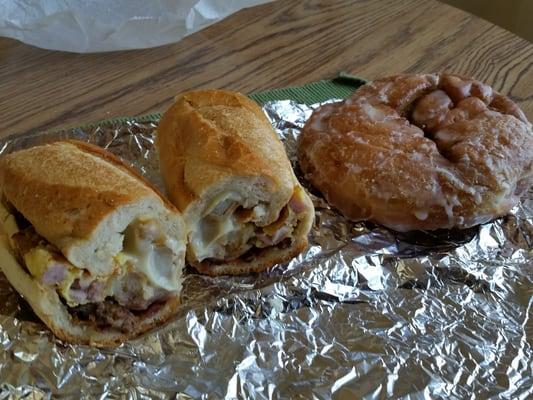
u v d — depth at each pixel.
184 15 0.52
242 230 0.35
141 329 0.33
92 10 0.50
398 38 0.56
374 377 0.31
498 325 0.34
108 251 0.31
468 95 0.43
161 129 0.39
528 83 0.50
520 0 0.72
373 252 0.38
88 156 0.34
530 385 0.31
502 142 0.39
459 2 0.76
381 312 0.35
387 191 0.37
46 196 0.31
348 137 0.40
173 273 0.33
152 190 0.32
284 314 0.34
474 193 0.37
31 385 0.30
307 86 0.50
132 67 0.51
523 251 0.38
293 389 0.31
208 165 0.34
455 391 0.31
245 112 0.38
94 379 0.30
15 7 0.48
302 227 0.36
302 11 0.59
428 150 0.39
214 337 0.33
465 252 0.38
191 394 0.30
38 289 0.30
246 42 0.55
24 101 0.47
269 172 0.34
